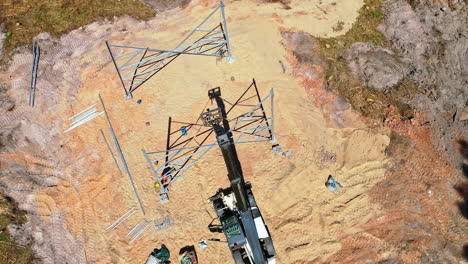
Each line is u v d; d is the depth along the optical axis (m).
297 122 21.78
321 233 19.20
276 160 20.72
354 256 18.73
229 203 19.08
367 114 22.77
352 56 24.69
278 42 24.47
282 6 25.75
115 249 18.48
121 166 20.45
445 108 23.59
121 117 21.73
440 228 19.59
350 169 21.03
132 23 25.05
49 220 19.06
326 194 20.27
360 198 20.23
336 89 23.34
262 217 19.42
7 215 18.75
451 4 27.17
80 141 21.09
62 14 24.94
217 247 18.61
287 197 19.88
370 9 26.61
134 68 23.08
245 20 24.95
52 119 21.64
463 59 25.50
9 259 18.00
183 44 24.06
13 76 22.83
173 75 22.94
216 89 22.58
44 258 18.28
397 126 22.53
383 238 19.22
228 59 23.19
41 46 23.92
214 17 25.17
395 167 21.42
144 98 22.28
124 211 19.41
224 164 20.55
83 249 18.53
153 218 19.22
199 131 21.42
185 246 18.59
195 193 19.84
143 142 21.03
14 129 21.12
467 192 20.70
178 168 20.39
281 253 18.64
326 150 21.39
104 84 22.53
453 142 22.45
